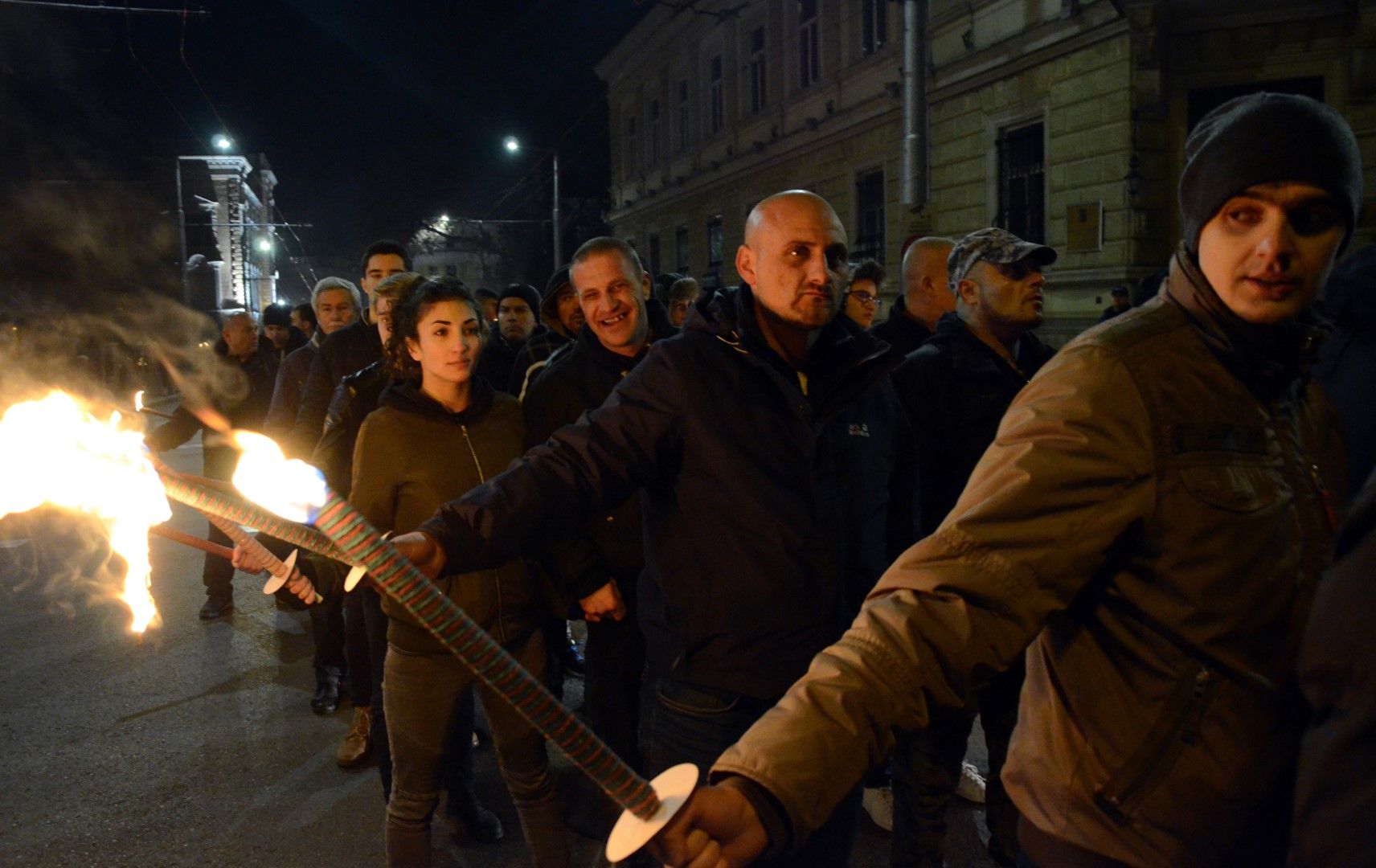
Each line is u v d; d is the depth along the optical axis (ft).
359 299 15.57
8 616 20.80
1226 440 4.21
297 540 4.80
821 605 7.01
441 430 9.03
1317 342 4.48
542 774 9.05
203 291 122.52
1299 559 4.20
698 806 3.81
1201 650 4.12
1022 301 10.01
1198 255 4.49
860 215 54.75
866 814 11.78
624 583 10.07
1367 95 32.50
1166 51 35.01
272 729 14.46
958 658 4.11
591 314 10.39
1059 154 39.09
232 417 19.01
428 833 8.96
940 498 10.25
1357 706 2.68
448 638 3.51
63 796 12.39
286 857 10.94
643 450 7.07
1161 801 4.18
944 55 45.88
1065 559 4.14
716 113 74.08
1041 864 4.57
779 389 7.05
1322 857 2.71
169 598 22.07
